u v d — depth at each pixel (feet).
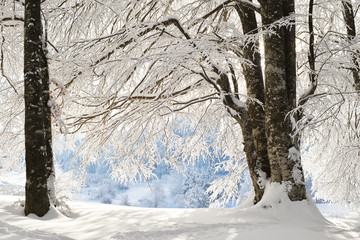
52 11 32.30
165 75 28.71
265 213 22.82
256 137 27.40
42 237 14.58
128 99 29.35
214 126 33.37
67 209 23.84
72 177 33.86
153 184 174.50
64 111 33.86
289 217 22.25
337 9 34.01
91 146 34.17
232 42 29.37
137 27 27.76
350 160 35.04
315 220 21.95
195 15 33.58
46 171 21.98
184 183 156.97
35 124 21.90
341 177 37.04
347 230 19.72
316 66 33.17
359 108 36.45
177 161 35.78
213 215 22.07
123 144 31.63
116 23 34.19
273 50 25.00
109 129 32.42
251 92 28.48
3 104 33.83
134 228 17.87
